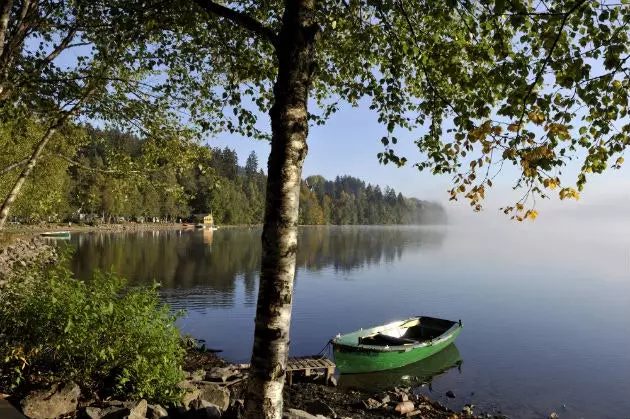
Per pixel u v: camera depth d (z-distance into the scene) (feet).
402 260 195.42
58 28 27.22
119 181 34.09
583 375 53.83
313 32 14.89
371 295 105.50
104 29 24.72
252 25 15.76
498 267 175.94
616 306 97.35
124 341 24.59
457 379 52.19
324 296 102.47
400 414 40.04
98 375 24.29
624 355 61.46
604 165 15.52
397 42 19.51
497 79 15.34
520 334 72.59
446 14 17.07
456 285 124.36
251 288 104.99
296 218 14.56
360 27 21.09
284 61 14.83
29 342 23.04
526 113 15.12
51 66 26.45
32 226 236.02
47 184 77.51
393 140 18.03
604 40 14.48
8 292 24.12
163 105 28.91
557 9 15.05
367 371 52.70
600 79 14.43
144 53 25.77
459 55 19.07
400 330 64.95
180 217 428.15
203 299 91.45
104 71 26.43
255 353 14.21
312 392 44.55
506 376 53.26
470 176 16.12
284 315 14.20
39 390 21.02
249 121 23.79
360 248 258.78
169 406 24.38
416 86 22.57
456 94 20.84
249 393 14.10
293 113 14.55
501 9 14.29
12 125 27.43
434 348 58.54
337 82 23.91
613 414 43.47
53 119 28.55
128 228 330.75
